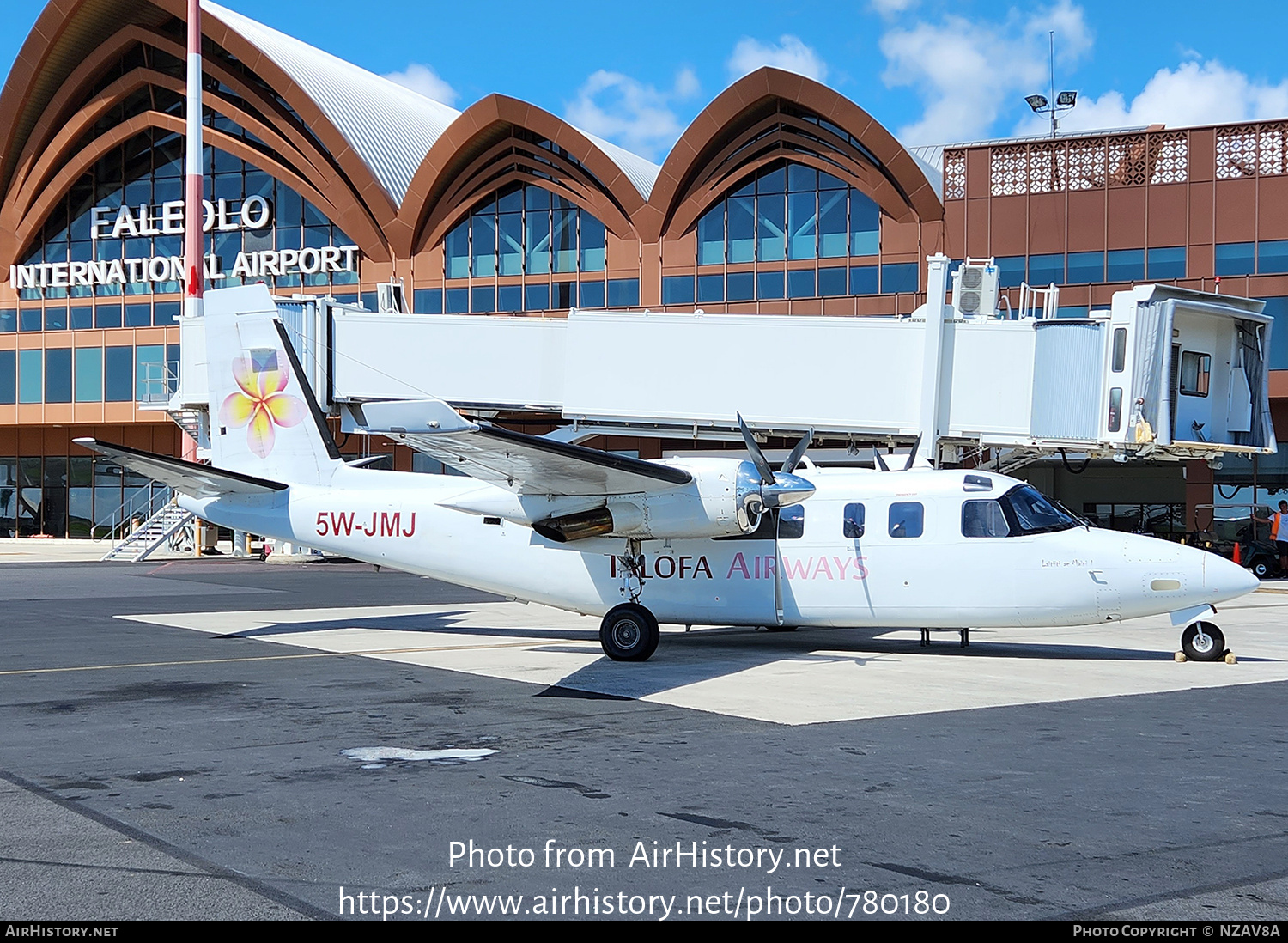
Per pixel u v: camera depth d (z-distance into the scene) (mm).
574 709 11078
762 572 15539
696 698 11750
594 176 44688
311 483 17844
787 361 26516
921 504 15102
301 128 49500
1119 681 13008
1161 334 24047
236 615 21453
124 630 18781
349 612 21984
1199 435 25641
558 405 29453
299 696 11969
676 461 15258
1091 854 6359
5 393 52344
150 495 52438
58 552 47469
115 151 52250
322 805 7422
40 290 52375
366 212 48062
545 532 15367
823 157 41469
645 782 8016
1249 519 36125
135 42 50375
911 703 11445
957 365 25312
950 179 38750
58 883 5887
